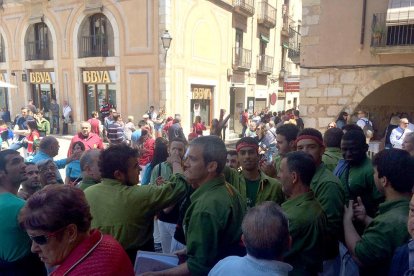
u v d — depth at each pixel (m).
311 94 8.95
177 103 14.31
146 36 13.77
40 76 17.56
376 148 7.27
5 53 18.92
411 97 9.96
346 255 2.27
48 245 1.23
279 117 12.67
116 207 1.97
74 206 1.25
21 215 1.27
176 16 13.73
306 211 1.89
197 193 1.92
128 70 14.47
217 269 1.41
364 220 2.19
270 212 1.38
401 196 1.87
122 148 2.11
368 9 8.12
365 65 8.27
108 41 15.15
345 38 8.45
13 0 17.50
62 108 16.67
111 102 15.38
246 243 1.37
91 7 14.91
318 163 2.57
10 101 19.17
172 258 2.01
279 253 1.35
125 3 14.09
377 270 1.81
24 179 2.41
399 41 7.96
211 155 1.88
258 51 20.92
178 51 14.08
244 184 2.72
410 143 3.28
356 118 8.38
